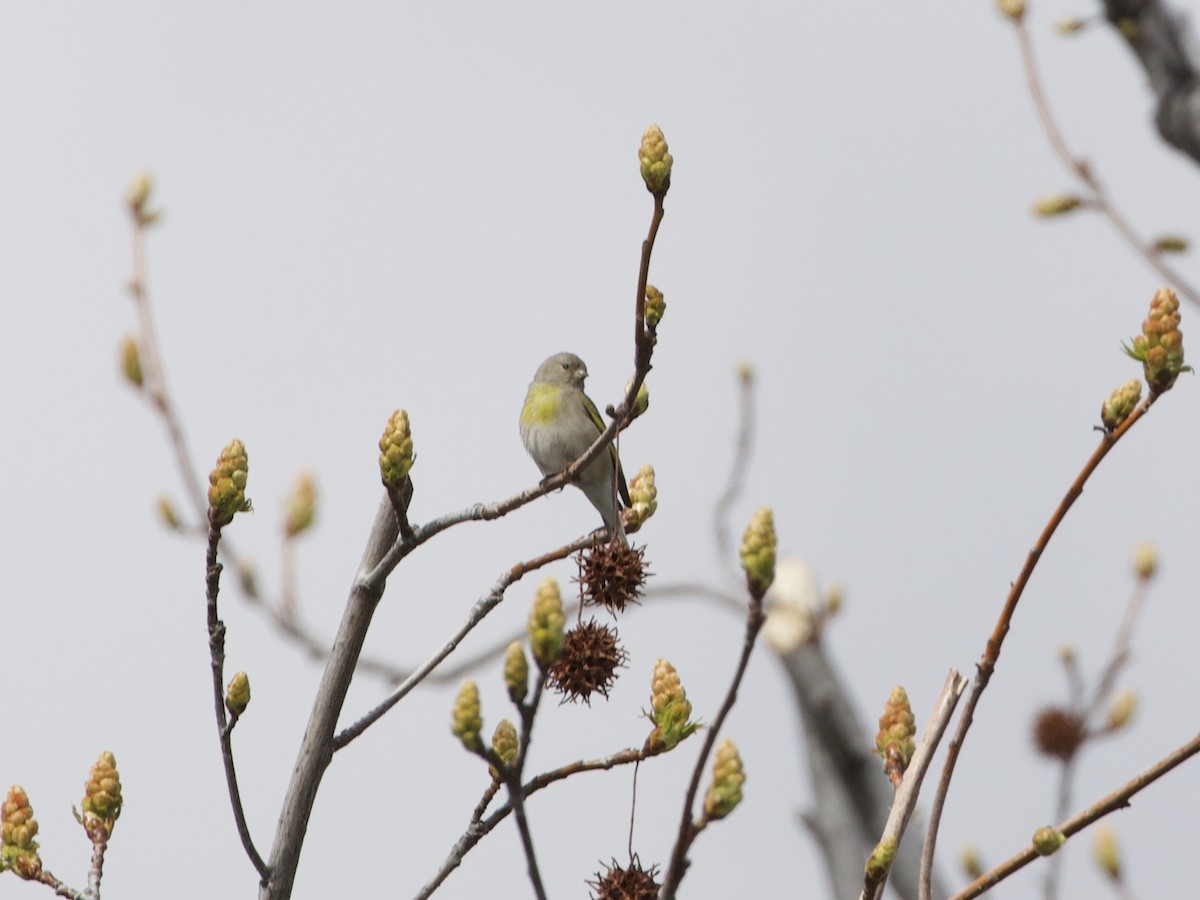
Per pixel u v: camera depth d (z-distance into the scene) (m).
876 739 8.40
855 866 15.27
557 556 9.33
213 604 8.14
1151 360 7.39
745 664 6.09
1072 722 12.49
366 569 9.36
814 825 15.70
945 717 7.64
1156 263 12.18
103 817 8.62
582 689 8.77
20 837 8.45
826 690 16.31
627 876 7.95
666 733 8.02
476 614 9.20
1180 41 12.27
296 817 8.74
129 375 16.23
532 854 6.16
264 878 8.52
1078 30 12.62
